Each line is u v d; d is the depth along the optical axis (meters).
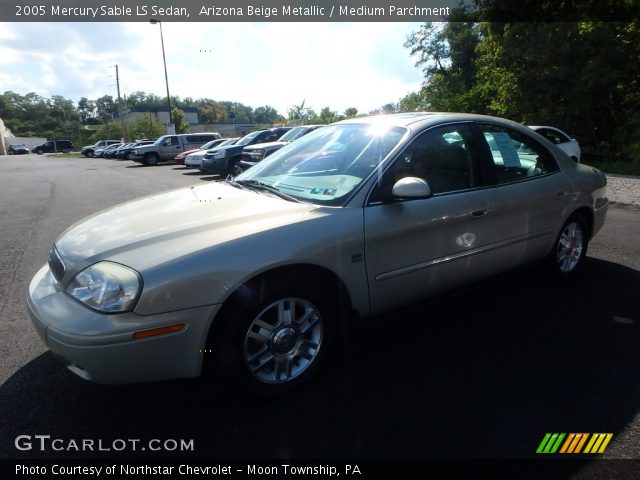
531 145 3.79
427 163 3.04
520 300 3.81
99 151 39.88
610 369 2.79
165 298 2.12
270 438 2.24
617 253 5.09
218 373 2.35
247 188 3.21
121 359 2.10
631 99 14.87
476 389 2.60
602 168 13.19
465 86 25.44
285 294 2.45
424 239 2.92
